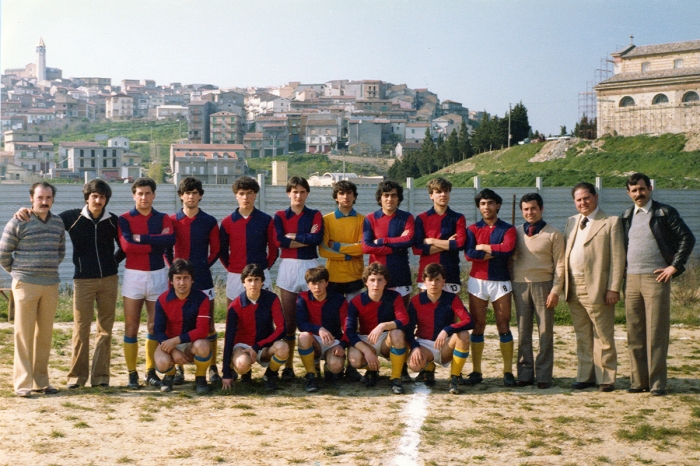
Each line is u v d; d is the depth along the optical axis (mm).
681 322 12750
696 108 72250
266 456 5418
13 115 165000
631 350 7477
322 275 7539
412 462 5336
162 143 150750
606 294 7508
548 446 5719
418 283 8070
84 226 7320
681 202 25328
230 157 112312
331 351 7672
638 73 76500
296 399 7141
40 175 112438
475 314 7945
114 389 7402
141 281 7484
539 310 7758
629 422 6352
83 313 7402
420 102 187500
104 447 5555
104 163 119625
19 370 7055
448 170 82125
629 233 7438
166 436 5852
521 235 7805
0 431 5871
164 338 7328
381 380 8055
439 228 7949
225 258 8109
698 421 6375
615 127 77438
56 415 6371
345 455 5465
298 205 7984
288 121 136375
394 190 7820
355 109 160250
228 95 163875
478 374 8008
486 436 5934
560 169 66625
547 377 7727
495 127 88875
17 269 7035
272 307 7559
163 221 7598
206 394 7293
